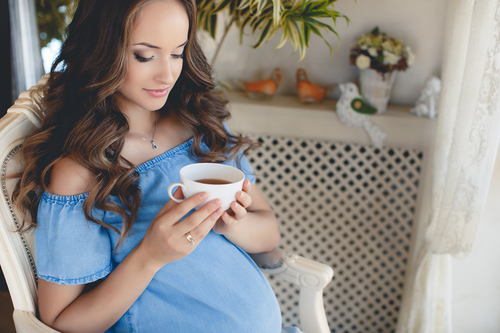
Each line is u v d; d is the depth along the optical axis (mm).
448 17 1361
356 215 1969
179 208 687
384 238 1952
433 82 1648
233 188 702
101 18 752
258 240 1056
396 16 1760
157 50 764
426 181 1751
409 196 1843
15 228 845
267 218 1089
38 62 2449
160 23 736
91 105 810
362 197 1938
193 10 813
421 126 1678
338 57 1888
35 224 822
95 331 818
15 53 2277
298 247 2070
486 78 1195
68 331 811
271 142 1957
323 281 1097
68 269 790
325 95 1864
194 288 908
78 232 796
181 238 710
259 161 1979
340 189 1985
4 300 1979
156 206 901
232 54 1992
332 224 1996
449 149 1403
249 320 946
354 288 2057
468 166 1297
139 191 875
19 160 856
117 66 765
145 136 958
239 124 1875
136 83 791
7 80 2270
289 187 1987
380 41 1640
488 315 1719
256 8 1571
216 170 783
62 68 872
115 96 870
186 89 1009
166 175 930
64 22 2480
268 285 1065
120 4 726
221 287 934
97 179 821
